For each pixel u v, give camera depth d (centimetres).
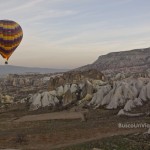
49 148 5772
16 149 5562
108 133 6419
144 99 9419
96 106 10156
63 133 6631
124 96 9956
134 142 5056
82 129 6875
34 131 7125
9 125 8600
